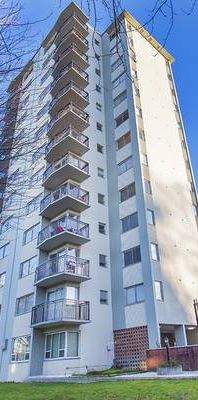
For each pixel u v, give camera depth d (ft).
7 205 18.43
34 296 67.92
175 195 76.79
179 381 32.37
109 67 93.86
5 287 80.48
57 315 59.11
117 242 70.90
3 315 76.79
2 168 16.76
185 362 46.70
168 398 23.48
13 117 16.14
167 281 62.95
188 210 77.92
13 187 17.34
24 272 75.41
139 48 92.63
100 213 74.64
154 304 58.44
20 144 16.43
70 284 63.98
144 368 55.11
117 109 85.71
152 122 82.99
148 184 71.72
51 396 29.17
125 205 72.64
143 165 73.41
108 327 64.03
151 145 78.48
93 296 65.05
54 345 61.36
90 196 74.84
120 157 79.05
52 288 67.26
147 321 58.54
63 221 67.87
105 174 80.64
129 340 60.59
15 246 82.48
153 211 68.85
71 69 82.43
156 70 95.81
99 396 26.91
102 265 69.51
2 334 74.08
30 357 61.87
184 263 68.49
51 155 76.43
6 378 66.54
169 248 67.26
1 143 15.72
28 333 66.23
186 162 87.71
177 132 90.07
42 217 75.00
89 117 84.89
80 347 59.21
